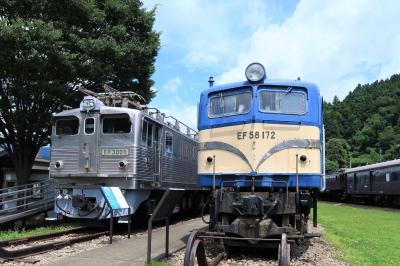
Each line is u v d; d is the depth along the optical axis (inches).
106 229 591.5
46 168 972.6
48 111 715.4
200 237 298.7
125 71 773.3
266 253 413.7
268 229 374.9
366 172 1686.8
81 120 585.3
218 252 415.8
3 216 581.0
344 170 2020.2
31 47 622.2
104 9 746.8
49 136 753.0
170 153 707.4
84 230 575.5
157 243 461.4
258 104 421.1
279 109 421.4
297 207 395.5
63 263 352.5
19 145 742.5
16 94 670.5
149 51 769.6
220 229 384.8
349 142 4638.3
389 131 4357.8
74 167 581.9
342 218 859.4
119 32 740.0
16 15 671.1
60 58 647.8
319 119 425.7
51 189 713.6
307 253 418.3
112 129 575.2
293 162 409.7
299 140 413.1
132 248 426.9
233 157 422.6
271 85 426.0
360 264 374.9
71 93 726.5
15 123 692.1
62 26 685.9
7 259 366.3
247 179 413.4
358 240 528.4
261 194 397.4
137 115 569.9
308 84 429.1
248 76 426.9
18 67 642.2
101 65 719.7
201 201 919.7
